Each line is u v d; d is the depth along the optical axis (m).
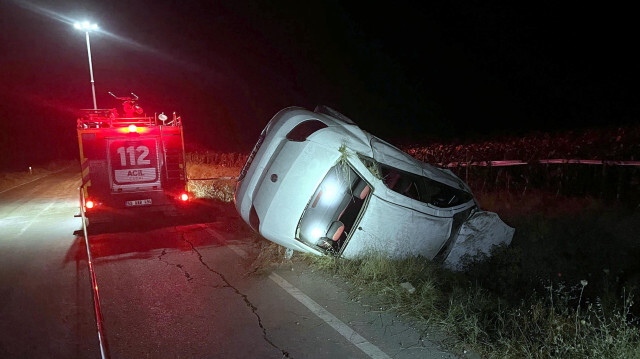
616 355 3.28
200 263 6.70
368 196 5.75
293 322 4.46
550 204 9.21
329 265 5.94
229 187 14.21
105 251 7.70
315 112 7.38
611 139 9.94
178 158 10.10
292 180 5.61
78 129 9.38
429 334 4.08
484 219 6.59
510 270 6.15
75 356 3.97
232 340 4.12
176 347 4.03
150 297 5.32
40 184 24.25
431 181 6.42
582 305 5.10
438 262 6.59
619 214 7.60
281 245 6.32
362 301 4.92
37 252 7.93
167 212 10.11
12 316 4.93
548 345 3.54
